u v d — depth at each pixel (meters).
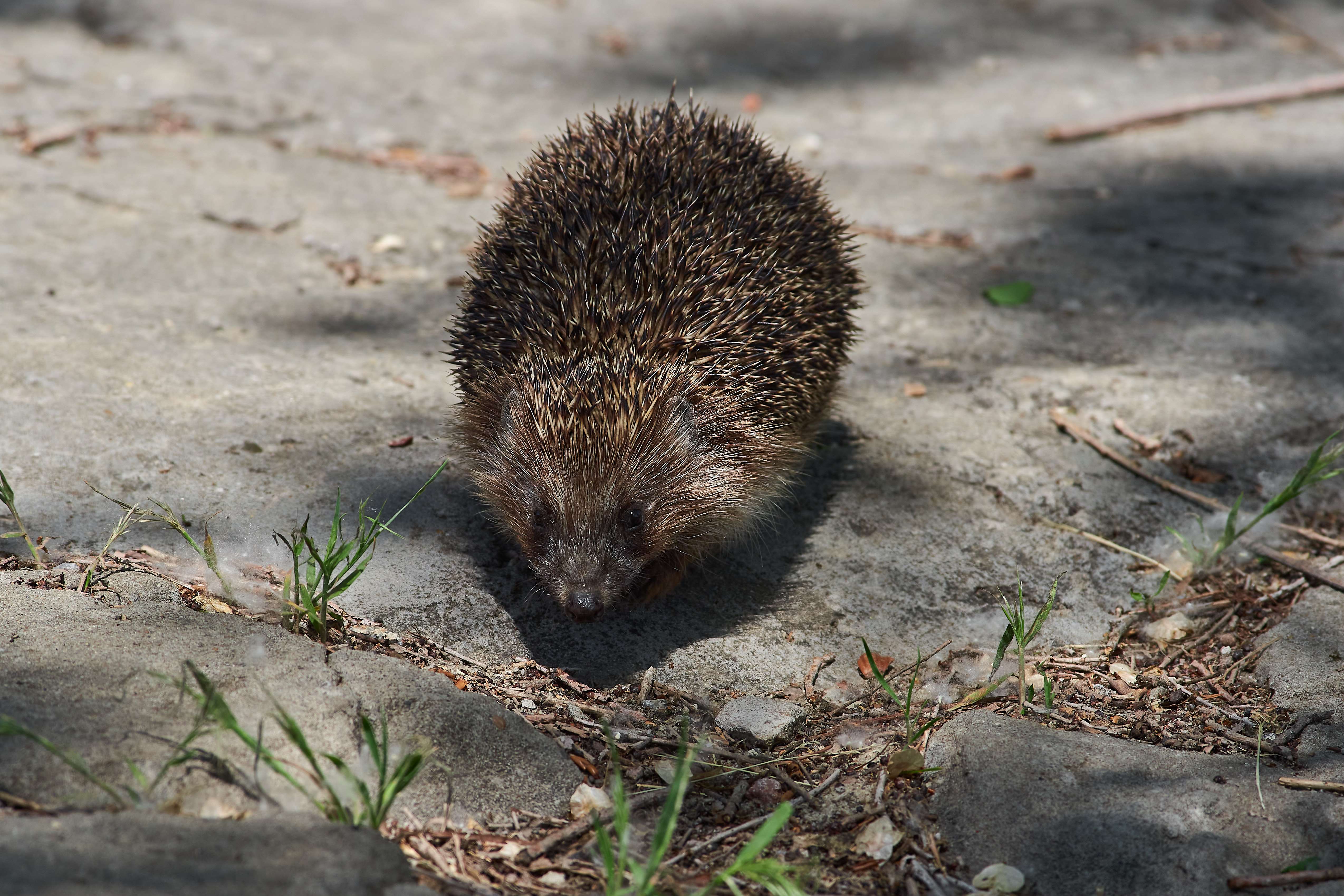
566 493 6.21
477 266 7.17
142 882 3.53
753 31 18.05
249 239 10.21
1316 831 4.78
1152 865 4.64
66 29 14.98
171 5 15.96
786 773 5.45
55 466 6.48
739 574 6.82
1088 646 6.54
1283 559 7.01
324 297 9.39
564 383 6.27
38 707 4.39
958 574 6.90
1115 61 17.41
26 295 8.50
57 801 4.06
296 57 15.16
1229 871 4.58
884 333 9.57
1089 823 4.84
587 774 5.26
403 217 11.06
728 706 5.79
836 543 7.06
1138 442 8.10
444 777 4.83
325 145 12.61
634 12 18.39
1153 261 10.99
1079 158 13.86
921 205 12.27
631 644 6.26
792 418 7.02
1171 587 7.01
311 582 5.89
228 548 6.14
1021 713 5.86
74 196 10.48
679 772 4.89
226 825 3.95
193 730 4.46
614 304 6.48
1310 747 5.43
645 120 7.69
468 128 13.64
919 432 8.10
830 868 4.82
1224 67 17.02
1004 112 15.43
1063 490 7.62
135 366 7.72
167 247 9.78
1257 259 11.02
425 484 6.60
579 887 4.50
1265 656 6.25
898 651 6.38
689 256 6.69
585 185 7.09
